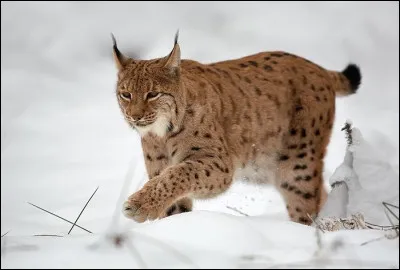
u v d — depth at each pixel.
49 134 20.03
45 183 16.38
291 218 13.19
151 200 10.66
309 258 7.33
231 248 7.64
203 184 11.44
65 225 13.08
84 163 17.77
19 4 29.38
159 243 7.66
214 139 11.89
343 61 24.36
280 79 13.04
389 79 22.86
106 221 13.09
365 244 7.73
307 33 26.78
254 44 26.00
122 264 7.17
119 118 21.22
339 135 18.30
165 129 11.79
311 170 13.13
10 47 26.72
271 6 29.17
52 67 25.47
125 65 11.92
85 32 27.75
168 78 11.62
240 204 13.77
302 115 13.06
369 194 10.88
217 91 12.27
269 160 13.03
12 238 8.38
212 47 25.64
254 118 12.62
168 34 27.06
